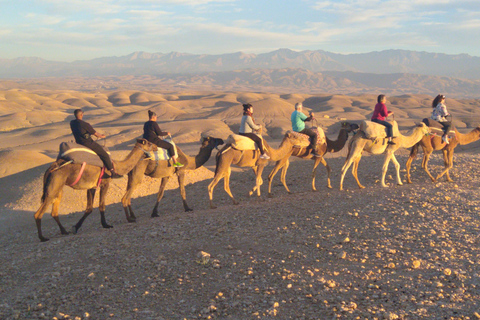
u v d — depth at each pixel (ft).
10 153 120.98
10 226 59.57
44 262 30.89
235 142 44.68
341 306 20.35
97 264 28.76
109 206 64.90
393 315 19.02
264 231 33.42
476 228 30.83
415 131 47.67
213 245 31.07
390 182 51.06
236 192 59.00
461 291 21.27
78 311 21.63
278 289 22.89
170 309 21.45
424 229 31.35
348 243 29.40
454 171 53.72
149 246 31.81
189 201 57.00
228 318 20.15
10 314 21.48
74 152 37.86
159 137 45.68
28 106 615.98
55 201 43.04
